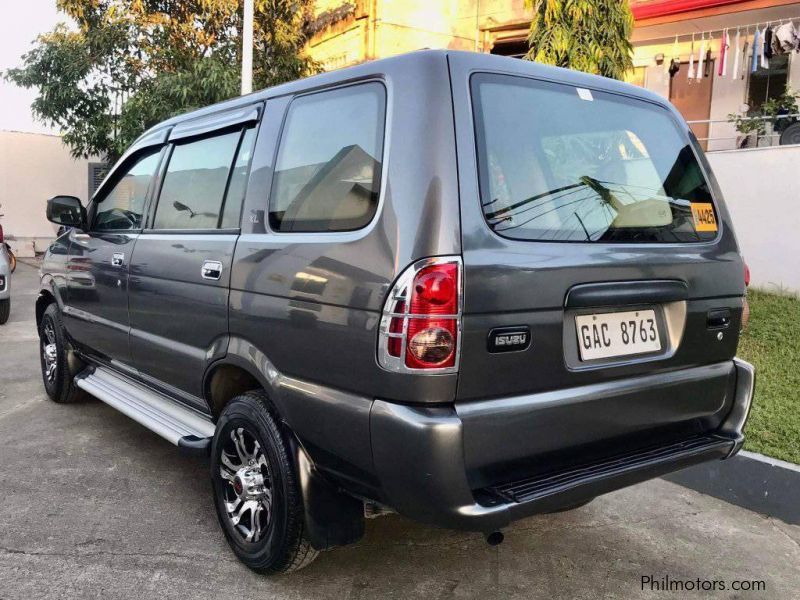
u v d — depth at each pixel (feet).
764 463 11.81
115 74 34.35
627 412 8.29
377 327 7.12
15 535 10.29
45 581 9.08
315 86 8.94
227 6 33.40
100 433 15.01
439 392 6.88
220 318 9.54
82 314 14.39
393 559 10.02
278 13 35.60
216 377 10.05
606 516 11.69
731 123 32.68
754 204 26.04
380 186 7.46
